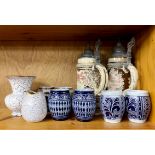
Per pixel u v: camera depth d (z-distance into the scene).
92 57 0.72
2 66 0.84
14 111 0.72
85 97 0.63
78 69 0.72
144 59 0.69
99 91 0.69
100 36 0.78
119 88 0.70
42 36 0.77
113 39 0.83
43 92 0.68
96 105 0.69
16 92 0.70
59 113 0.64
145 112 0.62
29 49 0.84
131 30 0.69
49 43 0.84
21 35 0.75
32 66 0.84
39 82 0.84
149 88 0.65
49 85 0.84
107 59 0.83
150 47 0.64
